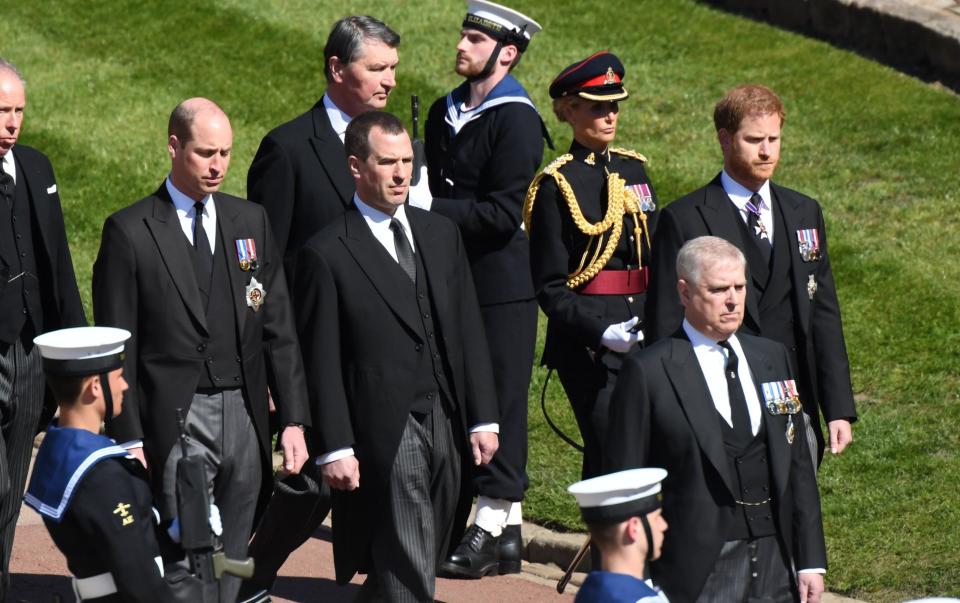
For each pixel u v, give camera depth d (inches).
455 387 888.9
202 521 734.5
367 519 874.8
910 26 1882.4
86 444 691.4
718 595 751.1
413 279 887.7
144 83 2058.3
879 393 1253.1
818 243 919.0
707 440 748.0
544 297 983.6
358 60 989.8
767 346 788.6
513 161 1049.5
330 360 869.8
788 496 765.3
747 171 897.5
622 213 997.8
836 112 1807.3
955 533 1027.3
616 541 652.1
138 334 872.9
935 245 1504.7
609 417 770.8
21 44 2190.0
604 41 2062.0
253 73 2059.5
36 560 1065.5
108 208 1738.4
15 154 983.0
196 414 869.8
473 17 1071.6
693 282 759.1
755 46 2010.3
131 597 678.5
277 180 998.4
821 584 767.7
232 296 884.6
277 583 1039.0
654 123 1846.7
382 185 874.8
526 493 1139.9
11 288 964.6
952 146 1694.1
